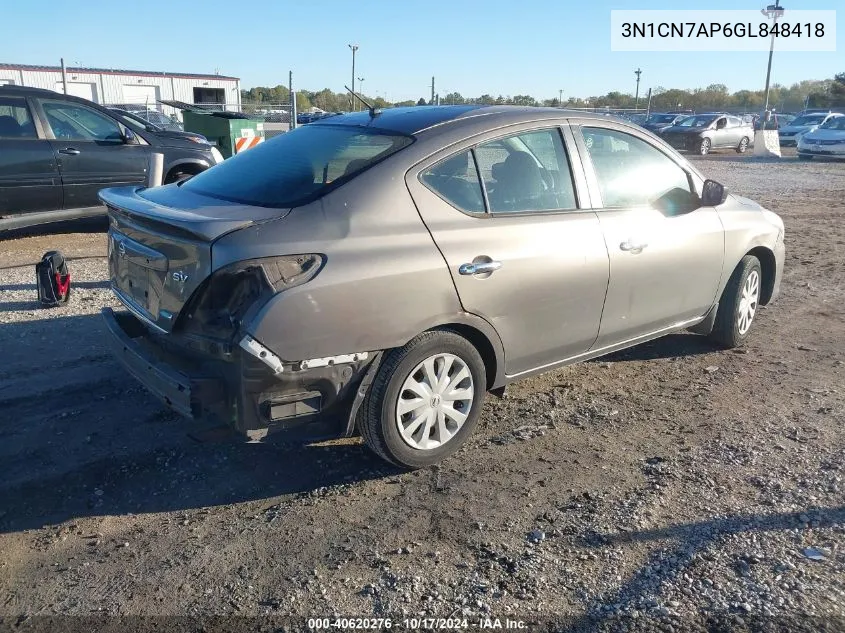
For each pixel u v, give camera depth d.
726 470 3.93
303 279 3.26
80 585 3.02
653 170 4.93
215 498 3.67
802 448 4.19
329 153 3.95
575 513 3.52
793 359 5.71
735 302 5.66
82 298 6.84
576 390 5.06
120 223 3.98
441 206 3.79
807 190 16.64
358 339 3.43
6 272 7.79
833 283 8.17
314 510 3.56
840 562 3.13
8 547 3.26
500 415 4.64
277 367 3.23
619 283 4.55
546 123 4.34
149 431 4.30
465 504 3.61
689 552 3.20
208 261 3.21
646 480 3.83
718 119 29.59
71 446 4.10
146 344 3.79
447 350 3.82
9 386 4.82
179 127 23.12
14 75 35.31
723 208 5.44
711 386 5.14
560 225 4.23
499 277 3.90
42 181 8.95
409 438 3.81
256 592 2.97
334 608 2.88
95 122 9.52
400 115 4.26
